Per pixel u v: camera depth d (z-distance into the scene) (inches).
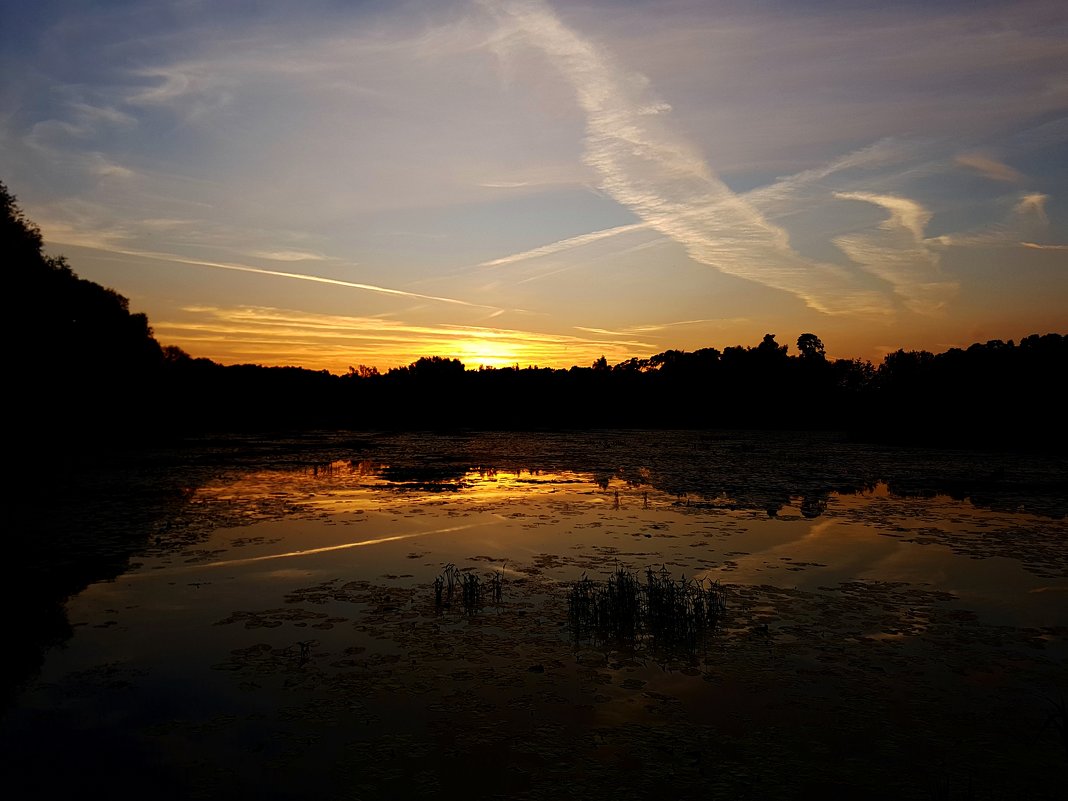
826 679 293.4
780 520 643.5
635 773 222.7
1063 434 1562.5
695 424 2938.0
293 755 233.1
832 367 3011.8
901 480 942.4
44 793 211.9
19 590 416.5
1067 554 510.3
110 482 921.5
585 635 343.9
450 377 3383.4
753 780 218.8
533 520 642.8
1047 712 264.2
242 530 593.9
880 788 214.4
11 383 1322.6
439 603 391.9
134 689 281.7
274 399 2955.2
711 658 315.9
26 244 1288.1
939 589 422.6
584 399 3218.5
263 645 329.4
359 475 1015.0
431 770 224.5
